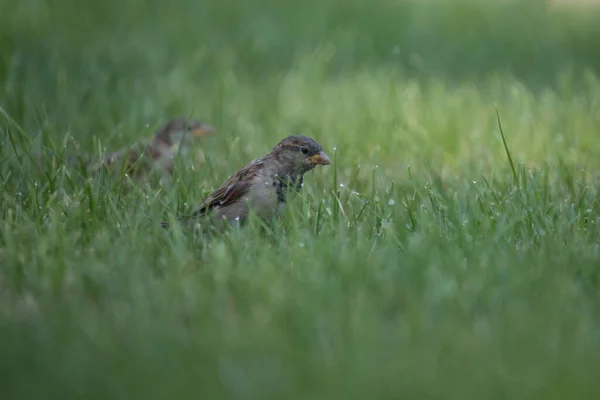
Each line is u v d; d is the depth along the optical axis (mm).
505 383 6426
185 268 8766
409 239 9305
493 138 15039
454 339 7066
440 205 10680
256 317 7594
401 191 12203
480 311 7785
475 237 9508
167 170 13023
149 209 10609
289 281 8234
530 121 15945
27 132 14562
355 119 16641
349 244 9398
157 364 6617
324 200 11008
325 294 7836
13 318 7652
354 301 7742
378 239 9852
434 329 7332
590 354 6891
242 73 20797
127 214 10312
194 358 6758
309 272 8367
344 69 21672
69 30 23469
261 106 17641
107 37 23312
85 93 17109
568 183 11953
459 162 14258
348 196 11586
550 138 15250
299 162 10664
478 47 24703
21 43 21219
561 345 7020
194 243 9664
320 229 10031
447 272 8453
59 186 11273
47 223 10180
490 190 11125
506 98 18766
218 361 6719
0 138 13828
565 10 30469
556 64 23234
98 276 8305
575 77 21656
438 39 25438
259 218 10289
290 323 7375
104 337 7090
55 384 6352
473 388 6352
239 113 17203
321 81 19656
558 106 17250
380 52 23984
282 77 20266
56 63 19031
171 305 7805
